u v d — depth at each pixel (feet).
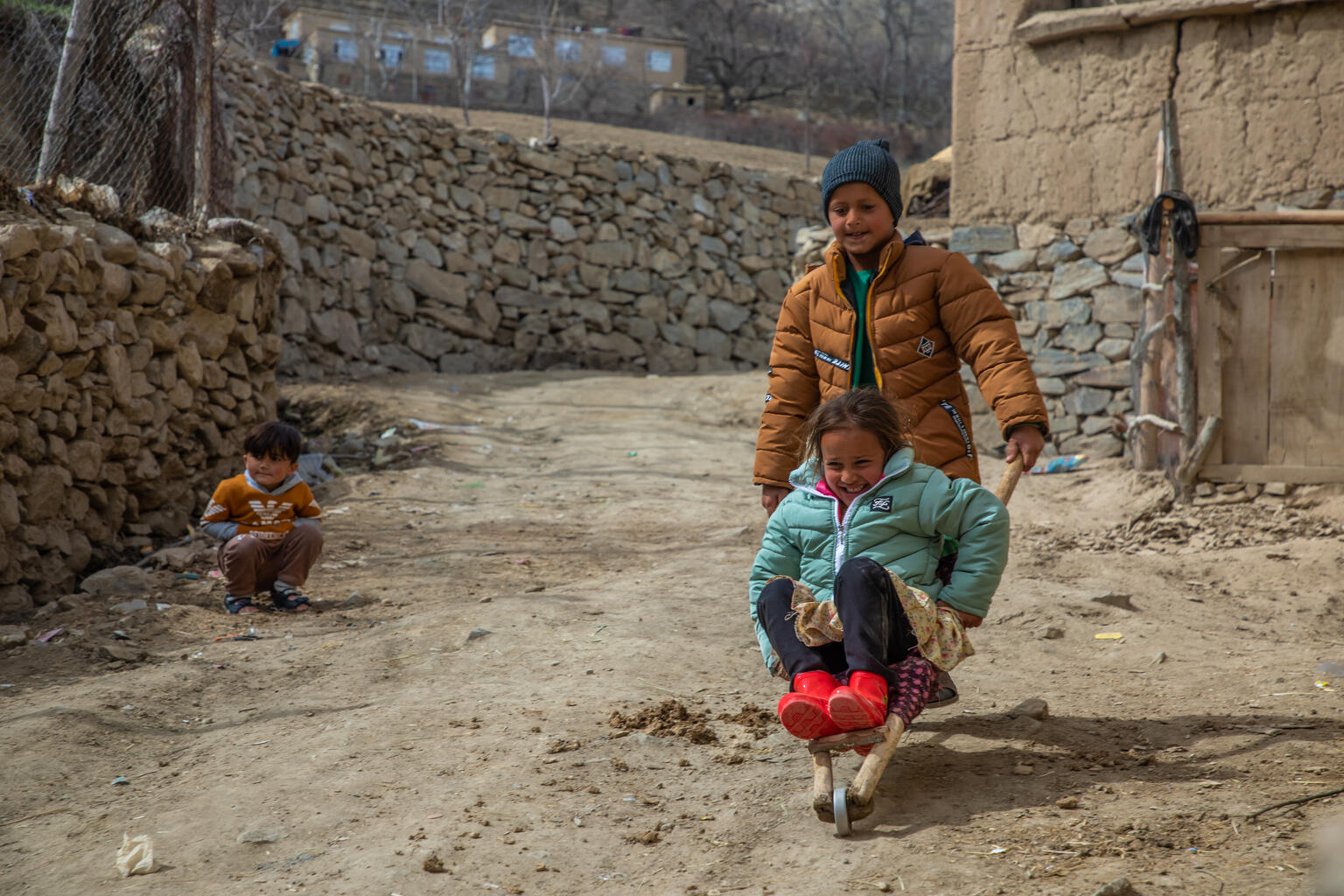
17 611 17.17
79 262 19.33
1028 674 12.78
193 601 17.43
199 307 23.99
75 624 16.11
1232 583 18.20
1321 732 9.78
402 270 49.26
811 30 167.02
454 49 93.25
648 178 56.49
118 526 20.72
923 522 8.99
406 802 9.29
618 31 128.67
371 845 8.47
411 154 50.39
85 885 8.17
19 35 24.91
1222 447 22.72
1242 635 14.74
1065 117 28.25
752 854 8.13
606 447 32.58
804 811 8.75
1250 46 25.67
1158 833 7.68
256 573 16.76
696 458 30.91
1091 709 11.21
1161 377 23.68
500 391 43.98
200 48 26.07
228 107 39.88
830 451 9.04
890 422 9.02
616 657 13.34
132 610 16.66
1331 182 24.90
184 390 23.26
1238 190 25.93
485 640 14.24
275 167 42.29
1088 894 6.81
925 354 10.42
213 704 12.57
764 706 11.62
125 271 21.01
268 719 11.80
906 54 157.38
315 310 44.19
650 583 17.39
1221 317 22.70
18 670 14.02
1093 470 26.16
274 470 16.58
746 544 20.47
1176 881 6.83
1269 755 9.23
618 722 11.02
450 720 11.28
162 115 25.88
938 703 9.21
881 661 8.27
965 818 8.32
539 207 53.98
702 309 57.21
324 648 14.58
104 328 20.12
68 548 18.80
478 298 51.52
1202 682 12.13
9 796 9.96
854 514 9.10
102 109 24.40
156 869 8.36
